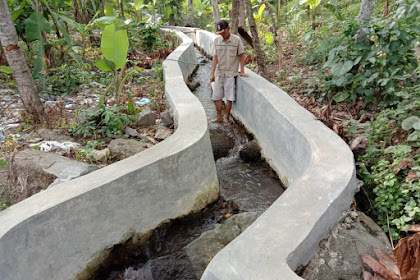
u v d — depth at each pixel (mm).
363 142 3555
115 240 2881
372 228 2664
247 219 3158
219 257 1984
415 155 3090
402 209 2793
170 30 14453
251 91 5008
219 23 5082
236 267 1905
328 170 2805
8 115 4953
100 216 2764
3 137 4219
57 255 2512
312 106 5004
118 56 4926
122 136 4445
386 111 3756
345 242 2418
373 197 3066
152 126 4945
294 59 7520
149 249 3123
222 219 3564
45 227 2441
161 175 3125
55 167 3322
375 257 2322
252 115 5043
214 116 6273
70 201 2566
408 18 4164
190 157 3367
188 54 8945
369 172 3254
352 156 2984
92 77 6836
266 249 2025
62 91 6145
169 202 3248
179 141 3473
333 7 6836
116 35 4789
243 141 5277
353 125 4082
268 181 4211
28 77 4547
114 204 2840
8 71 4992
